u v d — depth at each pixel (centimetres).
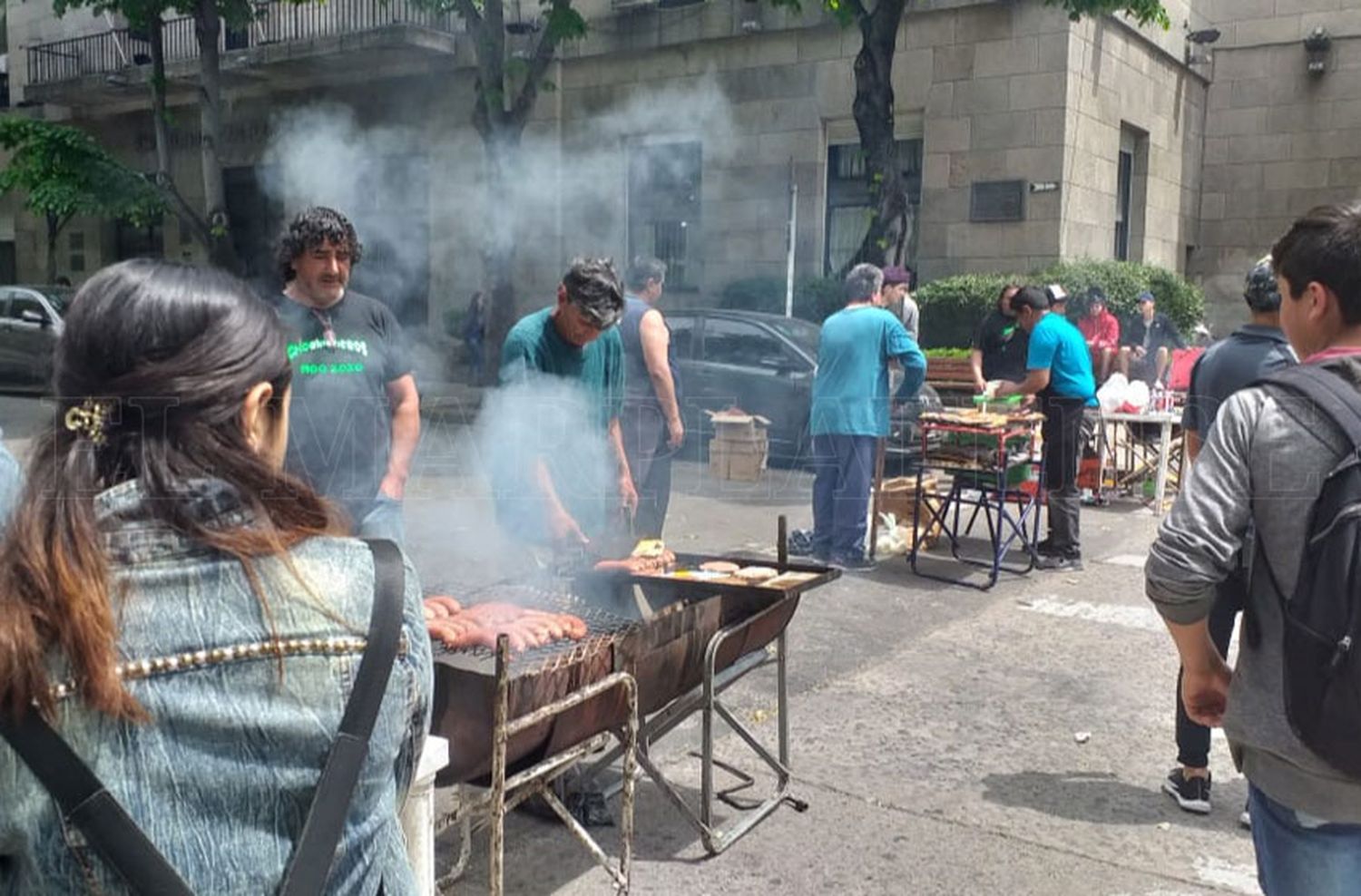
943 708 415
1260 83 1602
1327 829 158
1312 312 168
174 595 99
